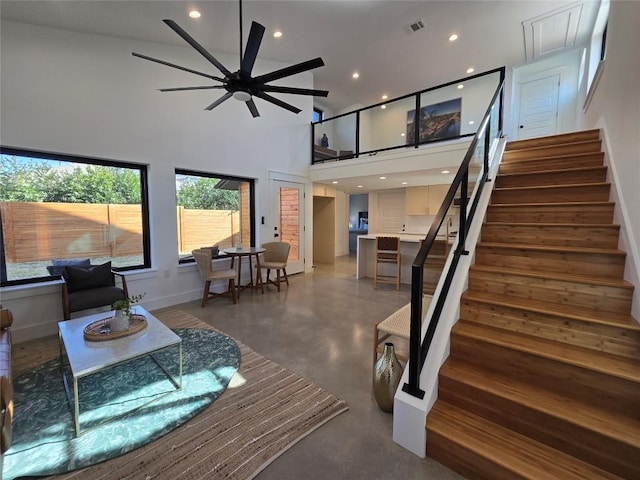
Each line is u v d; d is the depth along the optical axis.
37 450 1.65
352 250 10.91
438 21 4.32
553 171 2.91
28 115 3.08
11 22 2.97
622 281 1.86
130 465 1.56
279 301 4.49
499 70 4.24
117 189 3.87
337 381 2.33
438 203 7.03
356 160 5.66
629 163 2.06
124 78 3.72
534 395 1.57
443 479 1.47
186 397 2.12
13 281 3.17
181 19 3.44
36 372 2.46
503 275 2.18
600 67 3.20
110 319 2.35
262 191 5.48
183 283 4.44
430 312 1.95
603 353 1.63
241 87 2.79
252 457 1.61
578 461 1.38
